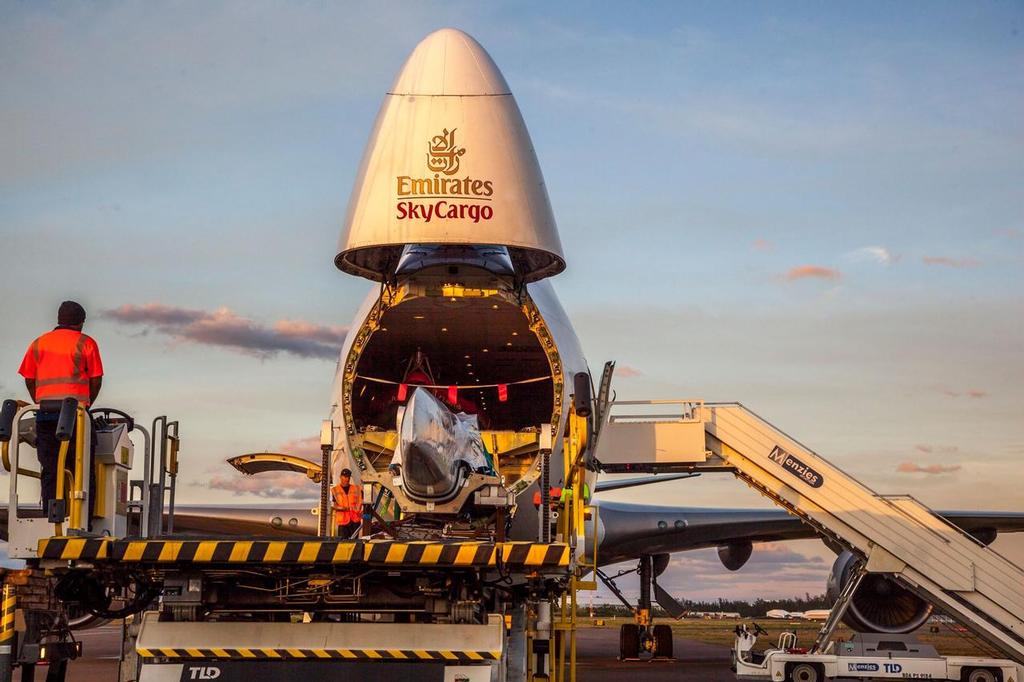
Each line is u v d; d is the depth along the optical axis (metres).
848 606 16.75
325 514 10.21
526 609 9.88
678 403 15.41
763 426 15.55
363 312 12.35
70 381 8.75
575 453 10.79
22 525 8.29
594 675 18.53
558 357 11.80
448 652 7.55
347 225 10.88
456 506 9.75
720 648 30.50
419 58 11.06
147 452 9.23
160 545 7.55
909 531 15.19
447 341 13.34
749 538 22.34
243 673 7.50
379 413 14.02
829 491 15.36
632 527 20.53
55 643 8.49
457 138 10.68
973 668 14.17
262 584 8.21
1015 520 19.89
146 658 7.68
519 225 10.65
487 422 14.60
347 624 7.67
